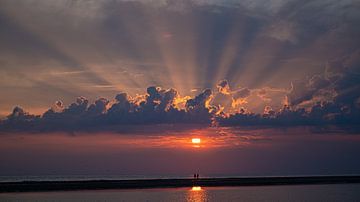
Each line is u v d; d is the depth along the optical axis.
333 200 79.94
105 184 103.88
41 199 75.44
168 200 76.06
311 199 81.06
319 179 135.25
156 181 114.50
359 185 121.69
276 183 124.56
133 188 102.19
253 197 83.00
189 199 78.25
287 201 77.56
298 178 135.75
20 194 84.38
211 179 125.50
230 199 79.06
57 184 99.31
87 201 73.31
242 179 128.62
